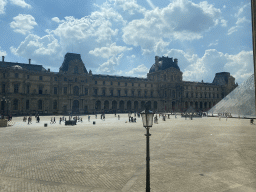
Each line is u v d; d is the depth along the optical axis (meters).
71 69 128.62
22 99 112.44
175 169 17.52
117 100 144.50
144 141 30.75
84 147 26.52
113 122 68.69
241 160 18.42
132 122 68.56
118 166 18.56
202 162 19.38
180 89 160.50
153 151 24.11
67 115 109.69
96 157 21.61
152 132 40.94
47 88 121.62
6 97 106.81
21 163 19.48
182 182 14.66
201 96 175.12
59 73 124.31
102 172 16.98
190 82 171.38
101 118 86.12
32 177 15.85
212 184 14.15
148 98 154.75
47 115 109.31
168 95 158.12
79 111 128.88
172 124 58.81
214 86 182.25
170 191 13.23
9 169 17.73
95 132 41.44
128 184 14.48
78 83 129.75
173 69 163.50
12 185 14.30
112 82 145.50
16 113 109.75
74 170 17.52
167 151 24.03
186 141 30.33
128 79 151.50
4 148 25.95
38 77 119.56
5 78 108.50
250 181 14.42
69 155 22.45
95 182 14.87
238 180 14.70
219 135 35.12
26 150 24.83
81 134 38.47
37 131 43.25
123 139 32.62
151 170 17.36
